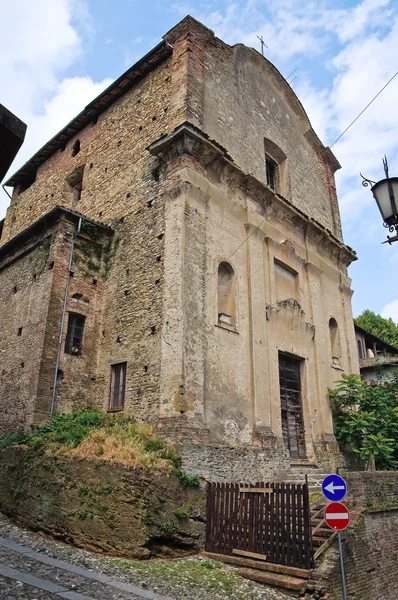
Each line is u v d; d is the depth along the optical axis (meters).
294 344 17.62
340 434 18.20
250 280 15.86
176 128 14.68
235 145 17.47
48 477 11.10
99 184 18.73
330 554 9.25
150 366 13.30
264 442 14.02
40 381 13.66
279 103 22.22
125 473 9.92
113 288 15.81
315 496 12.98
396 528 12.05
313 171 23.78
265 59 21.53
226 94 17.95
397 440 18.38
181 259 13.41
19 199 25.22
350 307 22.64
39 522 10.84
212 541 10.47
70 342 14.95
